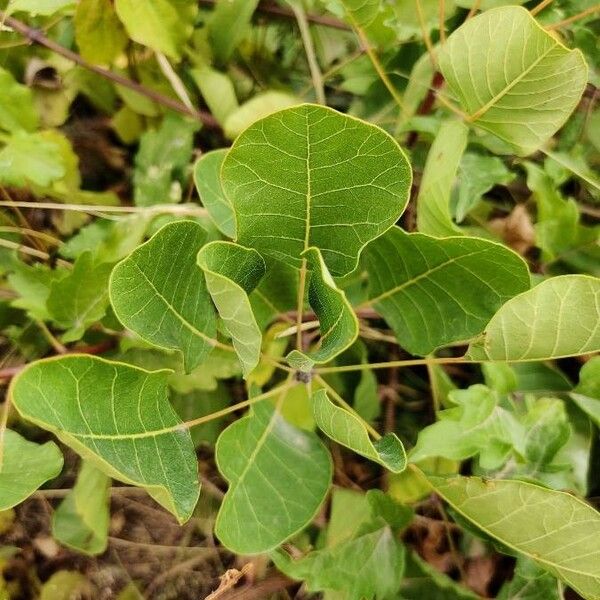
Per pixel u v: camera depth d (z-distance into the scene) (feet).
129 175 1.08
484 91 0.77
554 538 0.70
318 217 0.65
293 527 0.77
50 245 1.02
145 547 1.04
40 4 0.94
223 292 0.58
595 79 1.01
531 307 0.63
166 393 0.71
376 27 0.97
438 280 0.76
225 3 1.01
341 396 0.99
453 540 1.01
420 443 0.84
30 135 0.96
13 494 0.70
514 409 0.91
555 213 0.98
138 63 1.02
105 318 0.91
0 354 0.98
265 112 0.98
